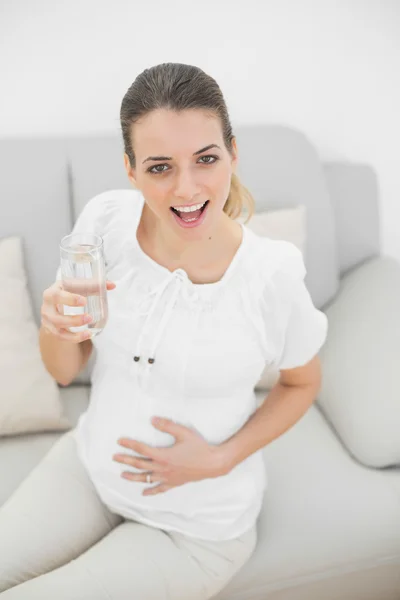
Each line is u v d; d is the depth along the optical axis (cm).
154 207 104
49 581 115
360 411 152
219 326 115
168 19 184
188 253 114
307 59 195
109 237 121
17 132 191
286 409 130
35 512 128
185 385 119
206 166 99
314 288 185
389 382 153
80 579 115
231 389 122
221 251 115
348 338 169
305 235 178
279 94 199
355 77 199
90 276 101
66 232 173
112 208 124
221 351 116
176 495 125
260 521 139
